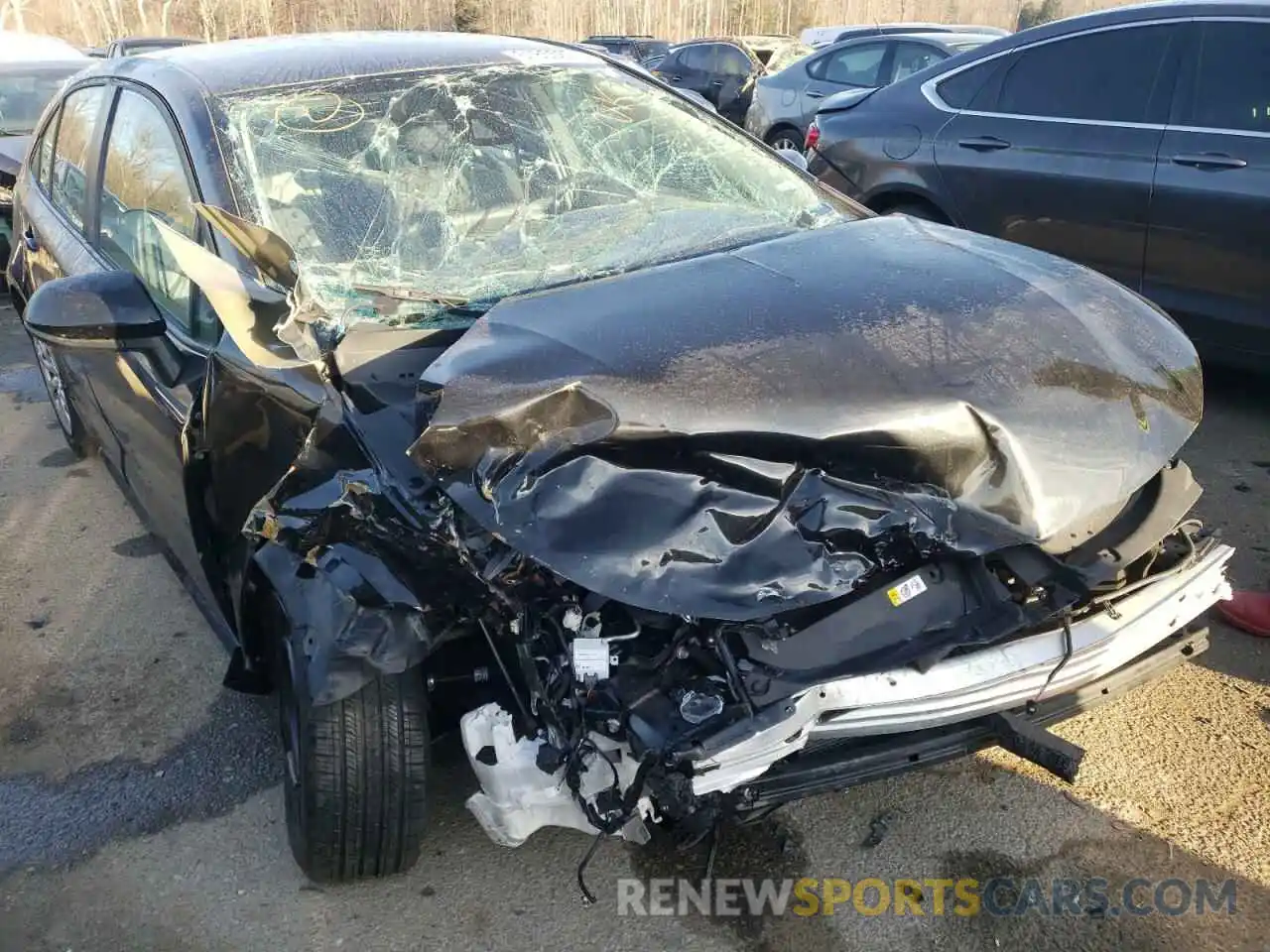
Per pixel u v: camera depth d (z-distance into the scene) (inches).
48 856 97.7
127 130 127.9
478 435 74.4
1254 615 122.8
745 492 75.4
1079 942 85.7
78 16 1403.8
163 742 112.9
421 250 104.3
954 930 87.0
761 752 72.7
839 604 76.7
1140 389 88.5
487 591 75.3
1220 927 86.5
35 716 117.8
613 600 75.0
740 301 89.7
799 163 142.3
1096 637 83.1
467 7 1382.9
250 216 100.0
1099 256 187.5
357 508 78.0
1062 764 77.8
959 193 205.3
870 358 82.5
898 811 99.6
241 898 92.1
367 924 88.7
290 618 80.4
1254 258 166.4
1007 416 80.6
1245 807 98.2
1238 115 169.0
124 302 100.8
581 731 73.2
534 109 121.8
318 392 83.1
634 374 79.1
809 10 1573.6
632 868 93.7
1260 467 164.2
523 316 89.3
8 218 270.4
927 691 76.9
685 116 133.6
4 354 248.7
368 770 81.1
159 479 117.6
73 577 147.3
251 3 1334.9
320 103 112.5
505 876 93.0
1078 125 187.6
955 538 76.8
